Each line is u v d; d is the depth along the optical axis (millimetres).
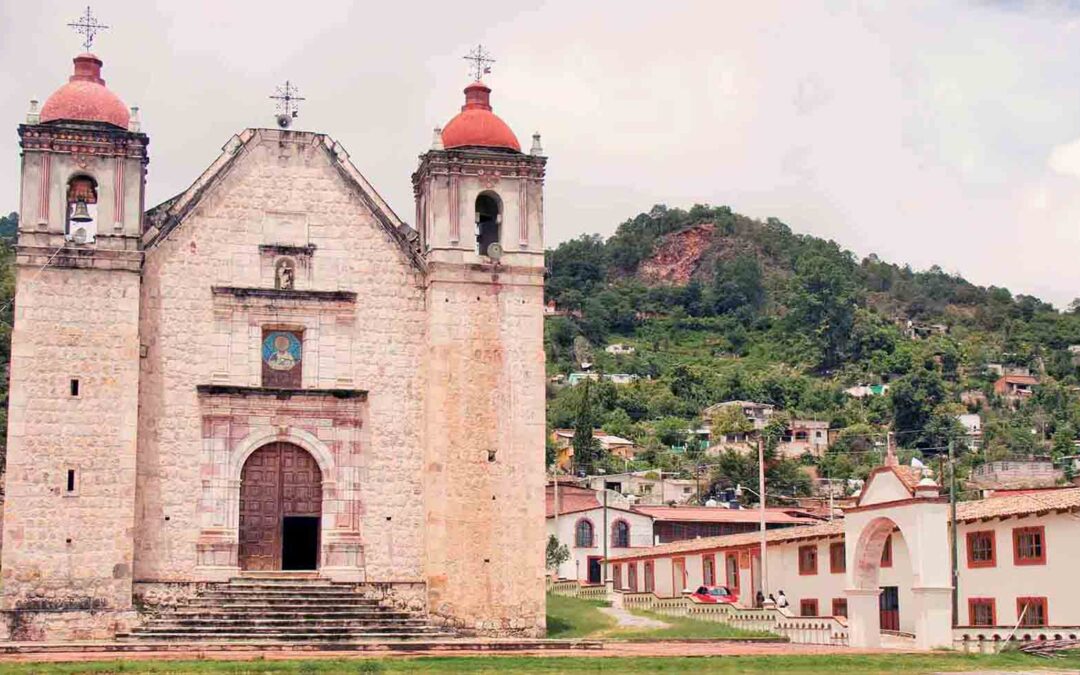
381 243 51906
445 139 53000
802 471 136500
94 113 48750
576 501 103000
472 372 50875
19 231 47562
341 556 49594
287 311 50531
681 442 160750
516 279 51844
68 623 45781
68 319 47469
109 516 46719
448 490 49906
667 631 53562
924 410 165125
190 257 49875
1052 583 52219
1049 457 148625
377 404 50938
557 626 54062
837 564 64938
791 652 44281
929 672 38250
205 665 37031
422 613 49688
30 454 46469
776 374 195125
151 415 48625
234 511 48906
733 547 73438
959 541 58281
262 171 51156
